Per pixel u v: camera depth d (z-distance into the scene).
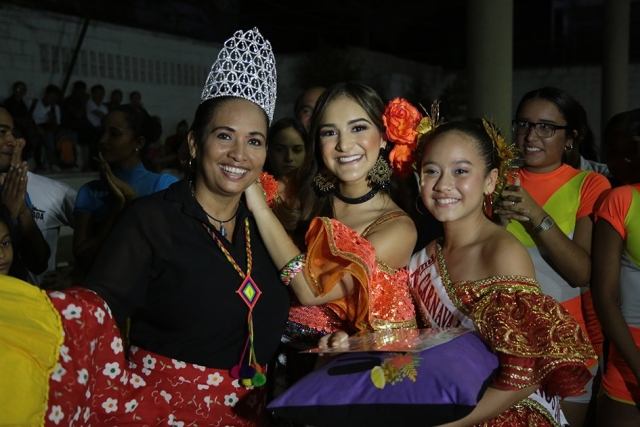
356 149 2.35
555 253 2.61
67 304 1.72
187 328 1.97
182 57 11.61
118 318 1.91
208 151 1.99
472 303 2.01
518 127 2.97
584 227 2.82
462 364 1.75
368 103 2.35
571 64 15.76
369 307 2.09
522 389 1.82
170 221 1.99
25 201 3.16
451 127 2.10
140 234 1.95
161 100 11.22
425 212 2.74
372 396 1.70
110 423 1.86
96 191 3.52
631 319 2.46
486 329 1.88
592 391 3.00
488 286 1.98
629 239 2.42
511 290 1.92
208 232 2.04
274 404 1.76
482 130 2.13
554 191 2.89
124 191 3.34
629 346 2.36
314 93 4.23
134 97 10.38
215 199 2.07
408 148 2.34
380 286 2.20
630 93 15.03
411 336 1.96
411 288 2.27
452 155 2.06
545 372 1.80
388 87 14.54
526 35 18.03
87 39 9.90
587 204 2.84
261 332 2.09
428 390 1.67
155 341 1.99
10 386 1.59
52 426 1.65
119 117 3.54
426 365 1.72
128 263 1.92
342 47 13.99
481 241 2.09
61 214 3.68
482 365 1.81
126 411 1.88
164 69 11.25
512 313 1.88
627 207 2.42
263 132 2.04
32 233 3.10
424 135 2.29
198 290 1.96
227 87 2.04
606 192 2.81
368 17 16.89
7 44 8.86
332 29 16.25
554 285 2.74
